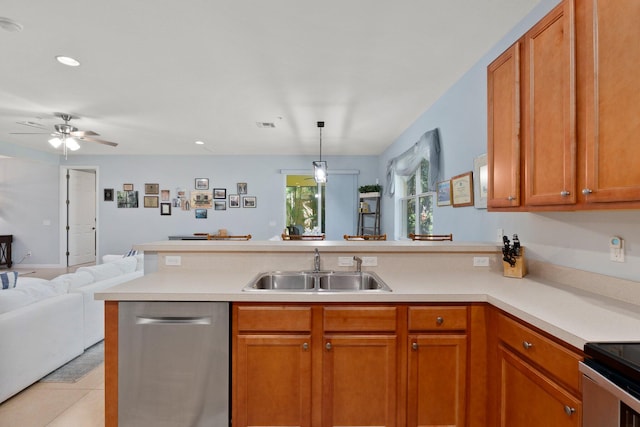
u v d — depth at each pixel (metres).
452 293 1.58
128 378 1.58
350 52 2.52
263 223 6.88
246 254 2.17
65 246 6.71
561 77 1.35
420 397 1.58
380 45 2.42
